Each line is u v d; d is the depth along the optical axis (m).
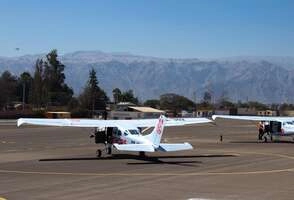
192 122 35.34
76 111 142.12
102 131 34.16
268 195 18.89
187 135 62.72
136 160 31.70
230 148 41.94
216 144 46.97
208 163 30.09
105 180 22.81
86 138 55.84
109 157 33.44
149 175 24.55
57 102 194.62
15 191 19.72
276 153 37.25
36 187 20.70
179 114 168.25
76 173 25.31
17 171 26.16
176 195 18.88
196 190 20.03
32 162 30.66
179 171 26.16
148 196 18.66
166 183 21.91
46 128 80.19
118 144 30.48
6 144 46.22
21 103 191.50
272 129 50.94
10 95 189.00
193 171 26.19
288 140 53.09
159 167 27.97
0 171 26.16
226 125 98.94
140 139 30.98
